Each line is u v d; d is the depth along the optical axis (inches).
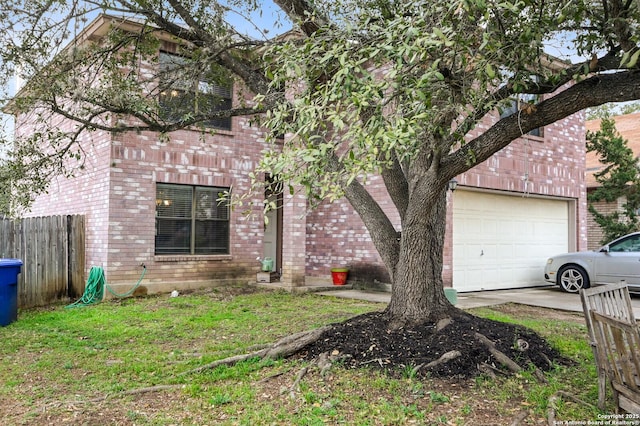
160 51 403.5
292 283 425.4
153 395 170.2
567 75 170.4
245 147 461.7
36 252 377.7
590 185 597.9
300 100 145.6
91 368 203.8
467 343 192.7
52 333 268.5
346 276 458.6
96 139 407.8
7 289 294.0
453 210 427.8
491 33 147.8
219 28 267.4
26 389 179.5
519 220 487.5
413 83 145.0
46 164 286.4
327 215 493.4
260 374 188.7
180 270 422.3
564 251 531.5
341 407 153.6
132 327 281.3
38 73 253.0
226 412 152.6
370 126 136.7
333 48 150.0
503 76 175.5
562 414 146.9
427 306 215.2
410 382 171.0
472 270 444.8
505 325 220.5
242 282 458.0
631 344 128.9
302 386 170.2
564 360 201.6
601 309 156.3
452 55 150.8
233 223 454.9
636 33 144.6
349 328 217.3
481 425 140.7
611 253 419.2
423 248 216.2
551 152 507.8
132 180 398.0
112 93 262.2
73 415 153.2
